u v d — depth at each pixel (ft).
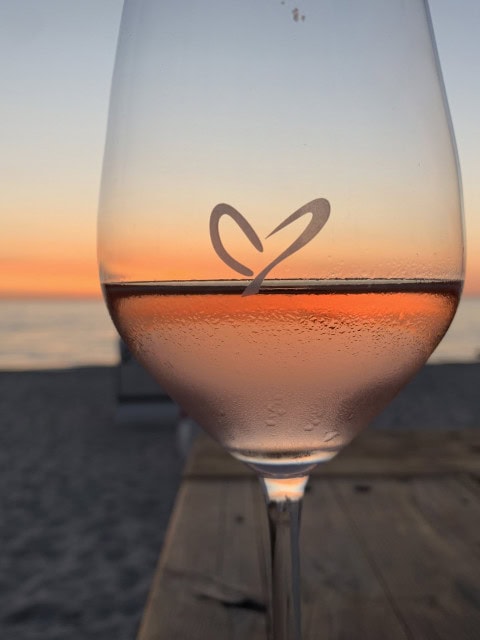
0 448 7.61
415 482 1.24
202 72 0.39
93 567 4.30
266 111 0.38
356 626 0.75
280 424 0.41
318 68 0.39
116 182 0.43
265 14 0.39
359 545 0.97
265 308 0.38
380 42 0.40
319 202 0.38
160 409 8.90
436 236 0.42
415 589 0.83
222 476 1.25
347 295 0.39
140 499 5.63
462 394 10.62
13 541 4.75
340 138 0.39
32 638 3.47
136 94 0.42
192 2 0.40
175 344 0.39
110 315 0.48
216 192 0.39
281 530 0.48
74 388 12.51
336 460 1.38
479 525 1.03
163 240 0.39
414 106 0.41
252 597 0.80
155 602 0.80
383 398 0.44
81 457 7.15
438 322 0.44
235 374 0.39
